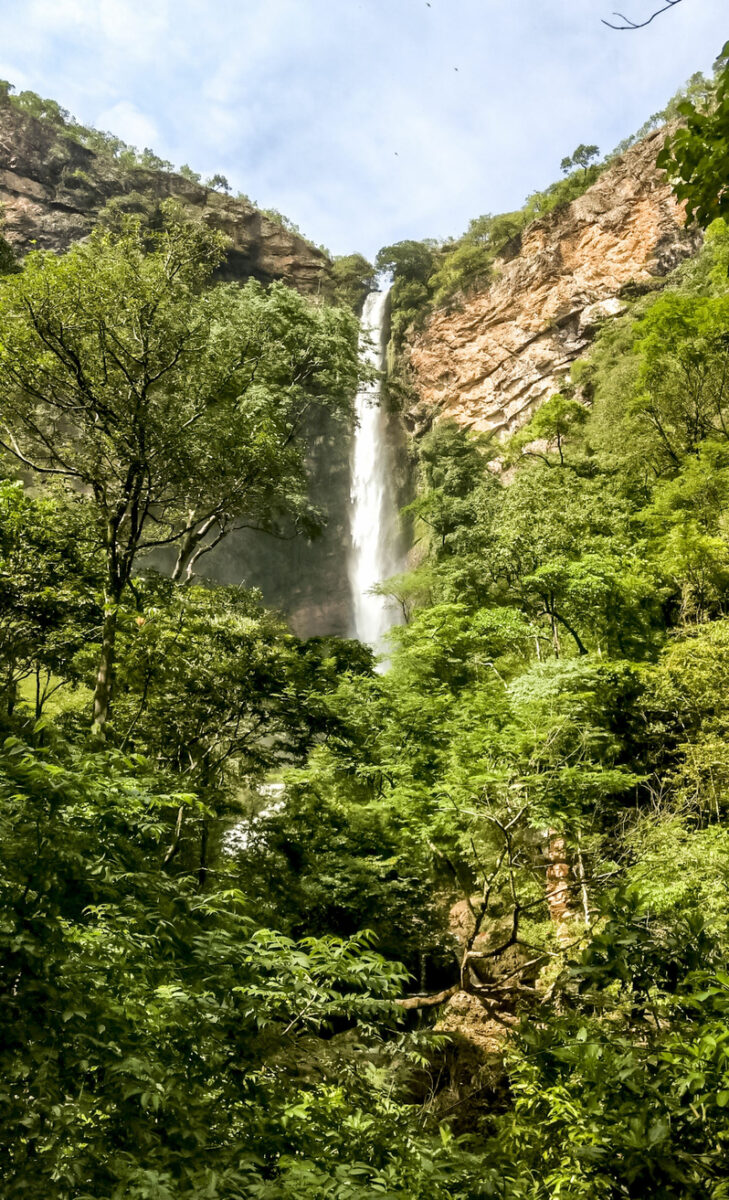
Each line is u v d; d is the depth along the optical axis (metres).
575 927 13.00
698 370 32.56
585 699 14.83
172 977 3.74
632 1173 2.52
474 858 14.61
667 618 23.64
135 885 3.84
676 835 13.60
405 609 42.75
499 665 21.39
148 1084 3.01
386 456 73.31
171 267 17.64
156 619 14.98
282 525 66.00
